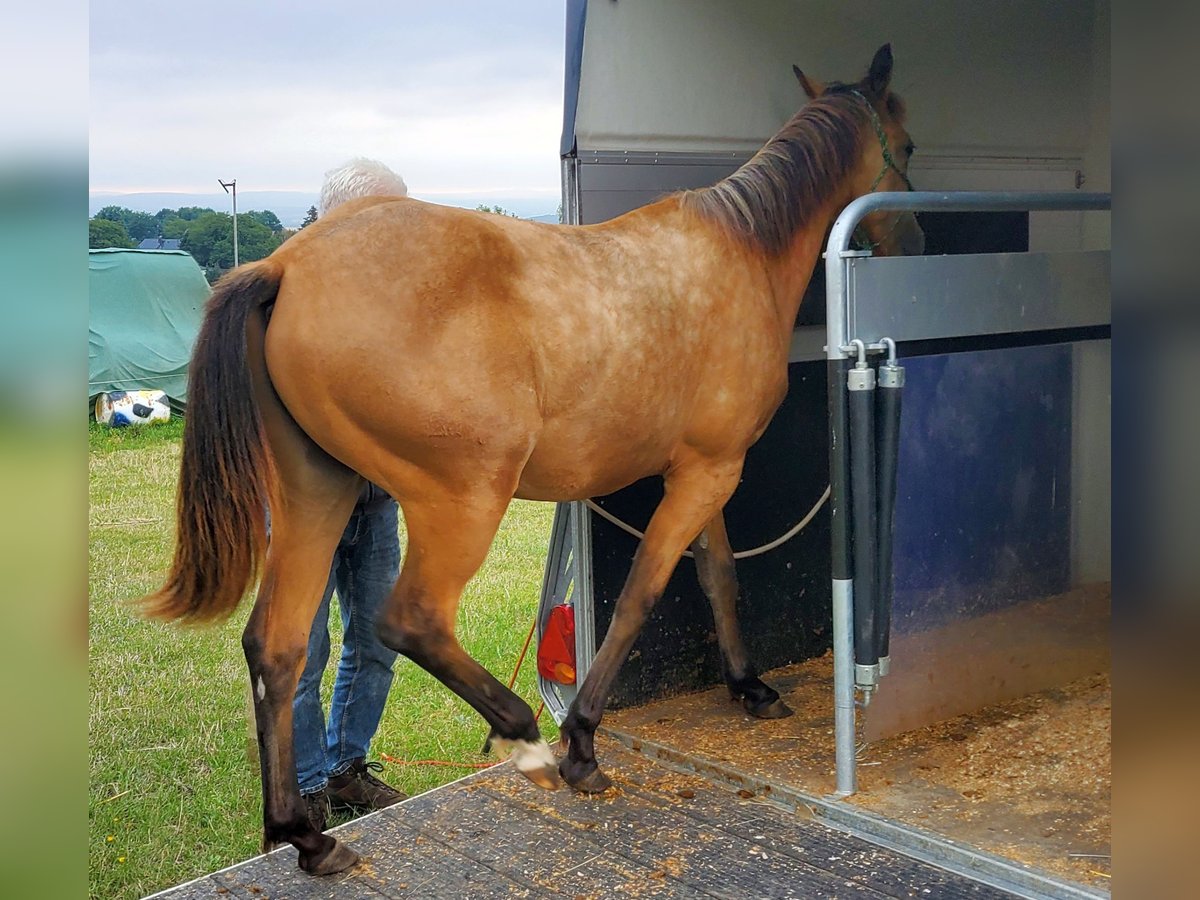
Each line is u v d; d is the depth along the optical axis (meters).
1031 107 3.93
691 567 3.38
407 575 2.36
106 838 2.94
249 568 2.18
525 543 6.39
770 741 2.94
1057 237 4.10
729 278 2.67
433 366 2.16
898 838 2.31
